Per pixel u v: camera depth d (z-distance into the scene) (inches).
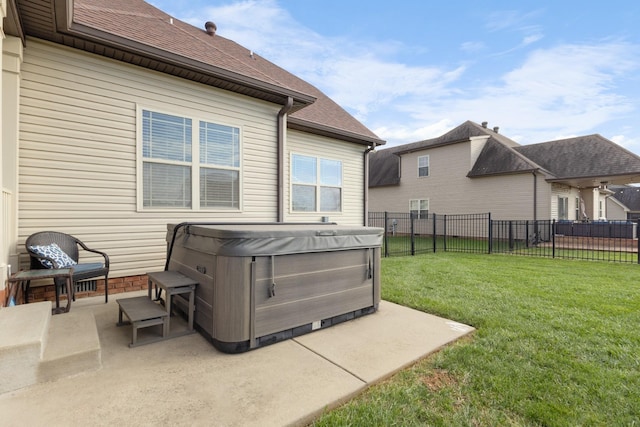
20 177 148.6
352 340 118.1
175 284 119.0
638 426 71.4
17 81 143.9
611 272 261.1
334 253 134.3
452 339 120.0
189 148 199.0
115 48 160.1
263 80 209.2
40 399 77.4
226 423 70.4
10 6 123.3
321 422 72.5
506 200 558.6
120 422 70.0
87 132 165.5
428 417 74.6
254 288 109.3
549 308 157.2
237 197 220.5
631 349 109.8
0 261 107.9
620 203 984.3
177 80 193.9
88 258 166.1
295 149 291.9
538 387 86.4
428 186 678.5
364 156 351.9
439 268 277.6
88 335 98.6
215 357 102.7
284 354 105.8
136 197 180.4
